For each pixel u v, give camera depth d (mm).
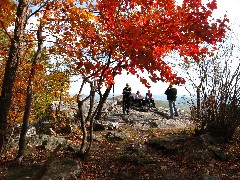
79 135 13125
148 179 7480
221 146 9062
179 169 7961
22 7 6645
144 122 16938
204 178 7012
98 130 14461
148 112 20672
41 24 8109
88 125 15008
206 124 10609
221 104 9539
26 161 9008
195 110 10344
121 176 7727
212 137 9516
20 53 7082
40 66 8336
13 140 11102
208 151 8703
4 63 10453
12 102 10703
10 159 9305
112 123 15047
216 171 7629
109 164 8695
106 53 7242
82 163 8750
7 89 6539
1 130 6516
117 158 9148
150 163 8555
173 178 7414
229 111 9375
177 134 11594
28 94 8859
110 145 11281
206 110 9945
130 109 21609
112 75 7863
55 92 12141
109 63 7230
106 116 18703
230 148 8859
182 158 8680
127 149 10242
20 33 6656
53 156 4012
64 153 9758
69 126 13891
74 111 17078
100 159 9195
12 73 6586
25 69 8930
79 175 7836
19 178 7516
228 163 8047
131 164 8562
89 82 9172
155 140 10453
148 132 14039
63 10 7352
